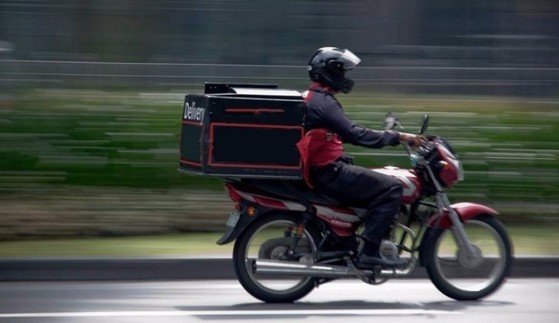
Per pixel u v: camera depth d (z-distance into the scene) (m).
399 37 34.47
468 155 33.25
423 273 23.53
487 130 33.81
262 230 19.88
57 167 32.12
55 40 34.22
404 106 34.22
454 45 34.72
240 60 34.50
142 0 34.34
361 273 19.75
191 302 20.45
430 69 34.50
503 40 34.94
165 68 34.44
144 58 34.44
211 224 29.20
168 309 19.75
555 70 35.19
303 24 34.34
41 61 34.00
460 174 20.25
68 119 33.12
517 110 34.28
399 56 34.50
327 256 19.75
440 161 20.06
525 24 35.09
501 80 34.78
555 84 35.06
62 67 34.09
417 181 20.03
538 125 33.72
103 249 25.19
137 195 30.89
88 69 34.16
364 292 21.80
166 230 28.80
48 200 30.12
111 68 34.25
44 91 33.75
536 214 31.70
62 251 24.75
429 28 34.59
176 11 34.34
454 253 20.56
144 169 32.34
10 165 31.81
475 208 20.42
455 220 20.19
